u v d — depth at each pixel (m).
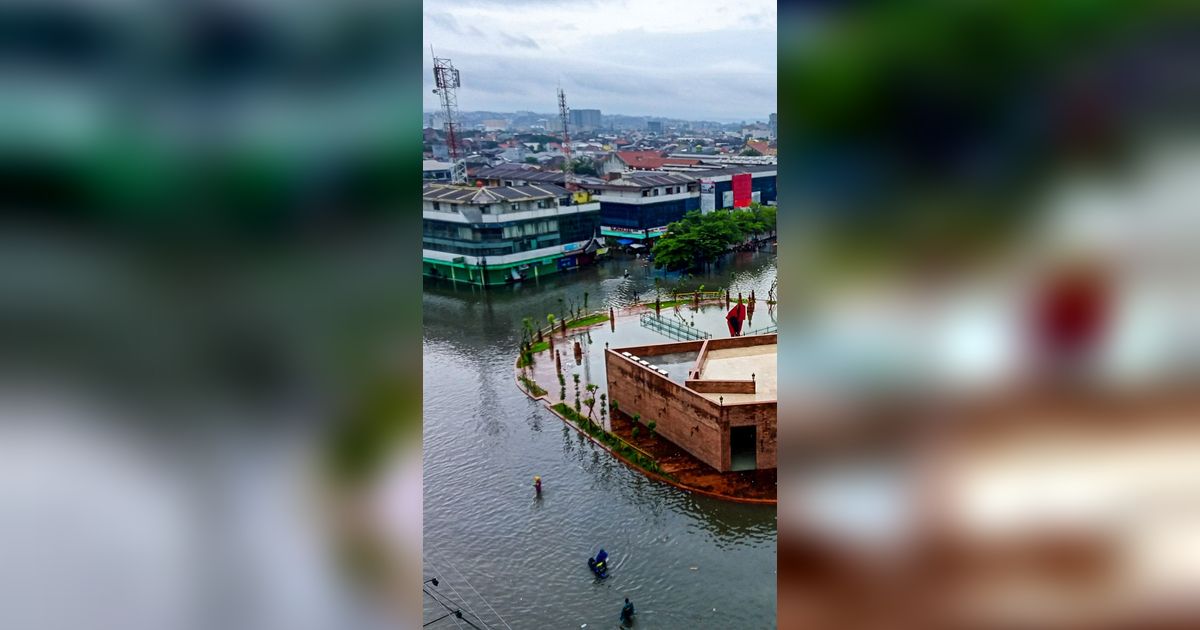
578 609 43.59
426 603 44.56
